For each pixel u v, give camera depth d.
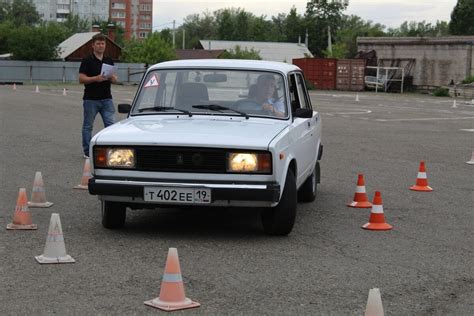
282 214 8.51
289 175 8.63
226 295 6.37
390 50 73.12
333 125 25.84
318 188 12.51
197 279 6.82
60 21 169.12
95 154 8.34
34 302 6.06
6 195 10.98
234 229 9.06
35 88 56.28
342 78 70.81
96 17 169.62
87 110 14.55
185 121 9.07
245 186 8.03
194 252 7.82
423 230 9.33
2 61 73.56
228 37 149.25
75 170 13.68
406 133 23.28
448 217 10.24
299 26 137.50
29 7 154.75
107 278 6.79
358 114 32.59
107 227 8.88
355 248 8.24
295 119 9.58
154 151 8.16
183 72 9.73
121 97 41.25
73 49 82.19
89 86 14.44
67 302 6.07
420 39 69.88
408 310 6.11
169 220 9.55
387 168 15.11
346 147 18.73
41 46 77.81
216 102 9.48
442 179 13.81
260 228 9.16
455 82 66.94
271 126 8.91
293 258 7.69
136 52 81.25
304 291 6.54
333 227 9.36
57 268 7.09
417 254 8.05
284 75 9.70
